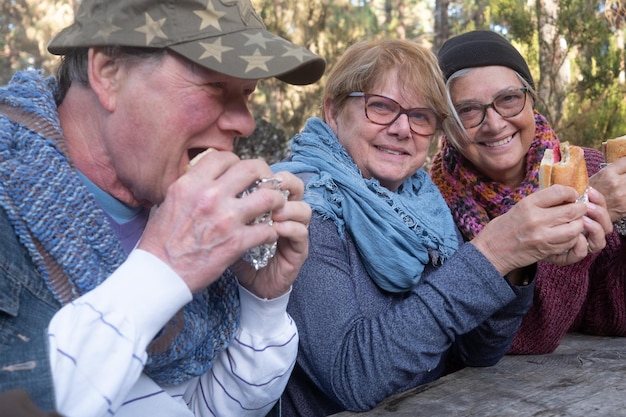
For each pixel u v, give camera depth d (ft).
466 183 7.75
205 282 3.76
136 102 4.05
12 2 35.91
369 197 6.23
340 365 5.60
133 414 4.27
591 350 7.20
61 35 4.28
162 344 4.19
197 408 5.01
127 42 3.95
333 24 27.76
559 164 5.98
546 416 5.19
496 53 7.32
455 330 5.62
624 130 20.74
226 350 4.88
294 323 5.17
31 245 3.78
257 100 33.24
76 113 4.33
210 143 4.29
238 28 4.14
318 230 5.99
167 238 3.73
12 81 4.30
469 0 47.67
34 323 3.73
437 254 6.48
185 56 3.94
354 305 5.81
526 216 5.56
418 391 5.89
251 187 3.99
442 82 6.69
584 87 21.42
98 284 3.87
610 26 24.59
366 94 6.59
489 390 5.82
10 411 2.13
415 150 6.73
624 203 6.51
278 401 5.23
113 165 4.32
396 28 34.96
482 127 7.36
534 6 21.91
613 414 5.17
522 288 5.99
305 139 6.77
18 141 3.94
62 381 3.44
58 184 3.89
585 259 6.97
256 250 4.26
